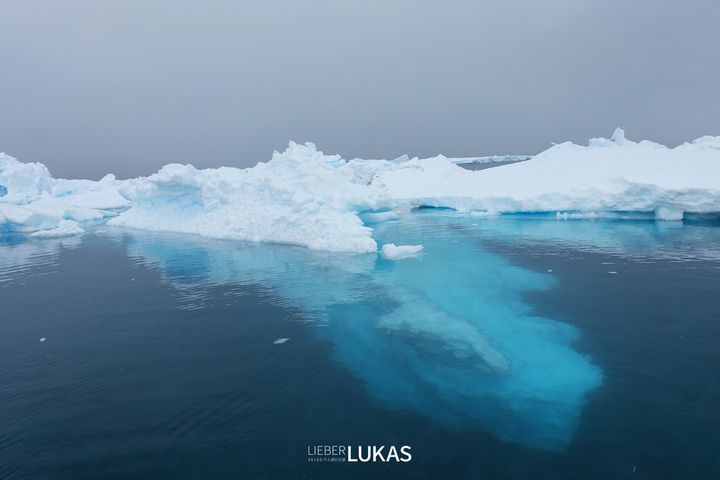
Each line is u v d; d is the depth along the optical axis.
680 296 10.91
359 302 11.72
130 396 7.26
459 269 14.45
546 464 5.42
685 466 5.26
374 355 8.62
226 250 19.17
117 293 13.41
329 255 17.25
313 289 12.95
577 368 7.75
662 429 5.96
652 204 20.95
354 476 5.30
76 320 11.10
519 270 13.97
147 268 16.61
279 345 9.17
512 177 30.36
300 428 6.29
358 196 21.95
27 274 16.47
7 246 23.27
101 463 5.62
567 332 9.22
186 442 6.02
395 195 37.56
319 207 19.61
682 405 6.48
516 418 6.44
